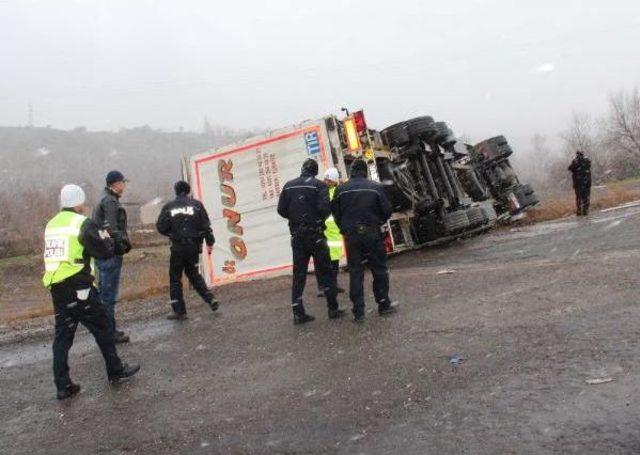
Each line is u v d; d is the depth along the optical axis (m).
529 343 4.18
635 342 3.78
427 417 3.21
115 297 6.68
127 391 4.73
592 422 2.80
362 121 10.55
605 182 42.34
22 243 38.47
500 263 8.44
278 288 9.34
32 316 11.77
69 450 3.58
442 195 13.22
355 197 5.94
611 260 6.76
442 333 4.87
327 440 3.13
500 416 3.05
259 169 10.81
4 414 4.56
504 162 17.67
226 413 3.83
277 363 4.87
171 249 7.75
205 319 7.56
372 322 5.73
